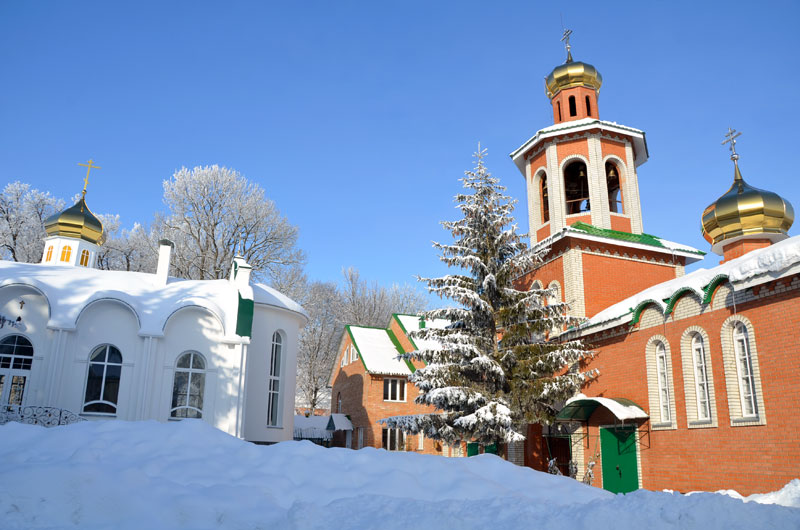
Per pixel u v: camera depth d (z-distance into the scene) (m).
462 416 19.86
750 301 15.85
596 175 25.92
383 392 35.09
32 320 19.61
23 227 40.84
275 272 44.25
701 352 17.64
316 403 52.81
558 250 25.41
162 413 19.77
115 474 6.96
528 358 20.42
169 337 20.45
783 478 14.37
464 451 29.03
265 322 23.72
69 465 7.08
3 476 6.56
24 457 7.93
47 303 19.67
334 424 36.16
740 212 22.30
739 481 15.56
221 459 8.33
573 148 26.59
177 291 21.97
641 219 26.55
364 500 7.10
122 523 6.23
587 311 23.92
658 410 18.94
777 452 14.59
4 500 6.18
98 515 6.27
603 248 25.00
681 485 17.47
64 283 20.69
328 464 8.52
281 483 7.70
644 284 25.44
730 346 16.47
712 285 16.94
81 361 19.55
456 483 8.23
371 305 58.94
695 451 17.14
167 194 41.66
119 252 44.47
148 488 6.86
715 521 6.32
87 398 19.41
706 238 24.06
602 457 20.67
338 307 57.94
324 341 54.88
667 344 18.77
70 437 8.70
